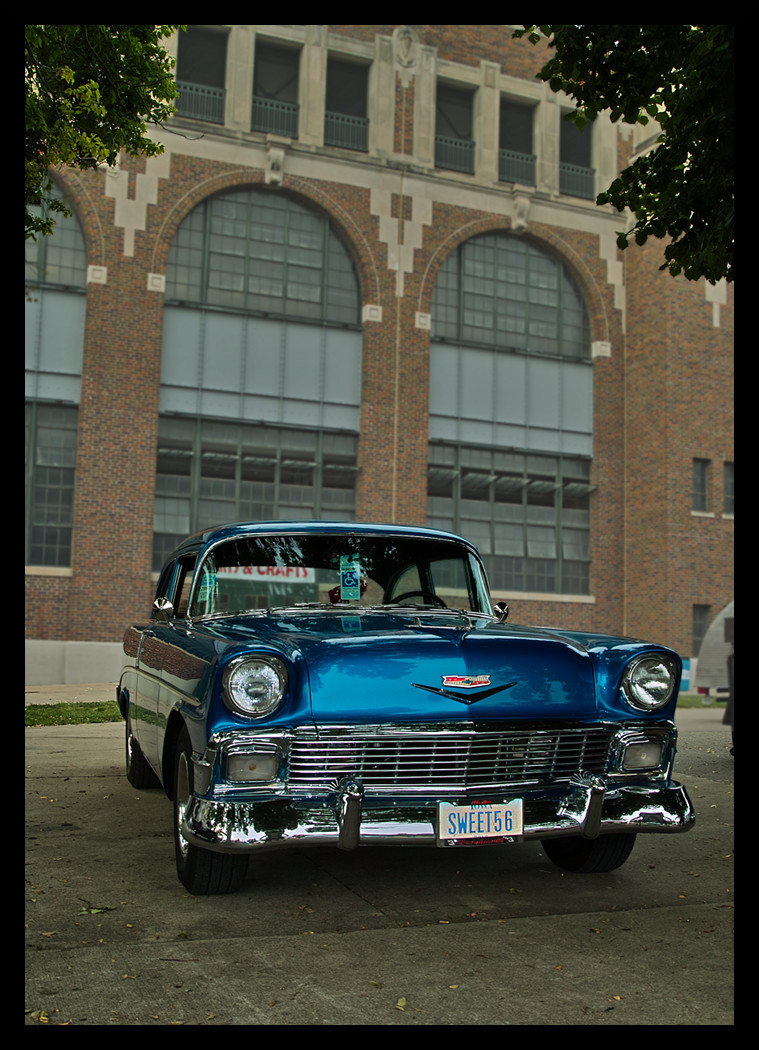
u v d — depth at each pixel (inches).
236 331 824.9
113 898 154.6
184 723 162.6
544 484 932.6
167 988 115.7
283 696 141.8
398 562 201.0
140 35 314.2
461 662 150.9
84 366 757.3
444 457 892.6
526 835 146.9
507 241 944.3
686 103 212.1
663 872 179.9
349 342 864.3
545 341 948.6
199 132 816.9
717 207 223.5
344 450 855.1
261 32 851.4
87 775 278.5
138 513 762.2
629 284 975.6
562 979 121.3
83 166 312.7
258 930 138.7
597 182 983.6
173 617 197.5
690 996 115.7
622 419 965.8
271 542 194.9
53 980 118.0
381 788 145.6
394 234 879.7
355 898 157.1
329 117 885.8
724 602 920.9
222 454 812.0
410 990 116.5
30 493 745.0
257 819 137.9
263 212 849.5
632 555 948.6
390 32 899.4
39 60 284.5
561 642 162.6
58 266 770.8
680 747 390.0
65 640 733.9
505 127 971.3
